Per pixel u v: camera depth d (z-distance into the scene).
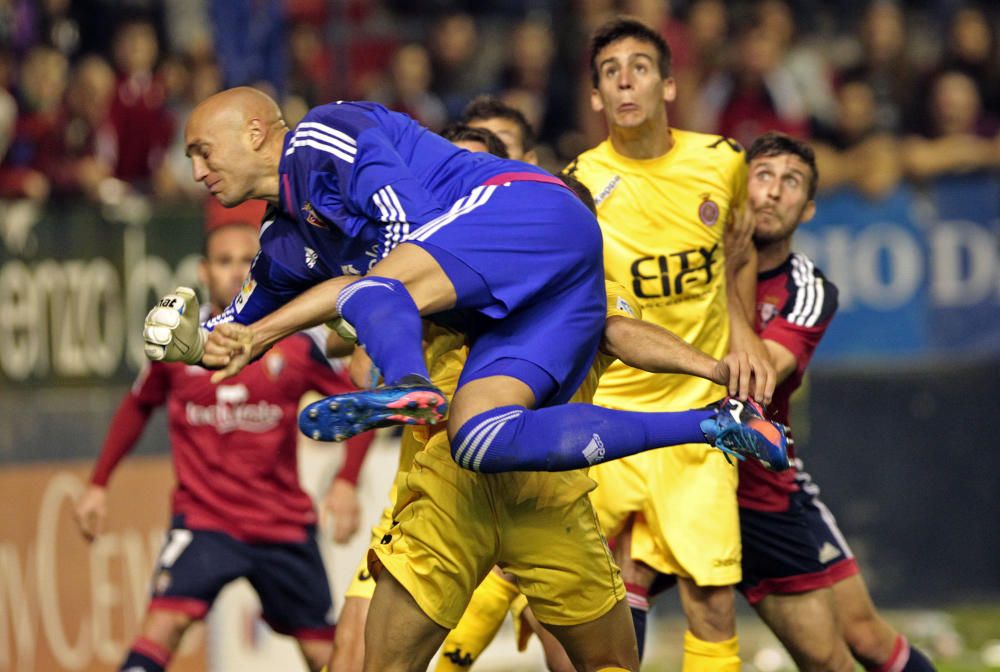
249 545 22.12
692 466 19.12
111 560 27.44
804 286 19.77
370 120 14.98
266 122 15.52
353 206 14.76
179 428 22.27
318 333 22.20
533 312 14.33
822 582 19.89
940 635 30.52
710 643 19.34
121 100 31.55
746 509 19.80
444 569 14.72
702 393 19.30
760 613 20.33
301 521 22.48
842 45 41.56
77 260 28.02
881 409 34.16
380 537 16.25
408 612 14.77
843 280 33.84
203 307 22.36
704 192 19.09
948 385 34.50
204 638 27.19
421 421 12.95
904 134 36.75
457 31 36.28
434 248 13.91
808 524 19.95
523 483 14.80
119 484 27.59
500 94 35.88
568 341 14.29
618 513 19.19
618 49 18.92
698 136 19.48
